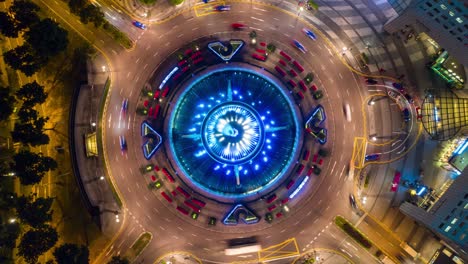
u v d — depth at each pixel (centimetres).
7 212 8275
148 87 9144
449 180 9156
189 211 9069
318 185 9188
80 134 8894
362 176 9206
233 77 9444
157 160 9131
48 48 8069
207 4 9319
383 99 9362
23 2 8000
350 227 9050
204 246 8994
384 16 9606
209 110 9400
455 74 9138
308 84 9338
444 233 7800
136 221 8950
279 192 9238
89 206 8794
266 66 9412
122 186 8962
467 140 8769
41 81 8875
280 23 9400
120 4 9206
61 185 8806
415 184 9144
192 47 9212
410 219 9119
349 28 9519
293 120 9412
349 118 9294
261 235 9075
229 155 9462
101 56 9094
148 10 9231
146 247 8894
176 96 9231
